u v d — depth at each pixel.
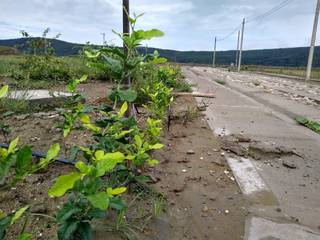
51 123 3.42
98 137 1.81
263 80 16.11
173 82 7.02
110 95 1.76
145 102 4.91
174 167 2.67
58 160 2.32
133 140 2.12
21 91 4.97
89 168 1.05
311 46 18.31
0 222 1.00
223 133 3.91
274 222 1.89
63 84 6.81
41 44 8.39
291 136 3.95
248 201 2.15
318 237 1.75
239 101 6.89
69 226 1.12
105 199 0.98
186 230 1.76
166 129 3.79
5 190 1.96
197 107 5.32
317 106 6.90
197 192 2.24
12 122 3.45
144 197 2.04
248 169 2.74
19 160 0.98
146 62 1.90
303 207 2.10
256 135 3.90
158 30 1.67
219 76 18.98
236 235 1.74
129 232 1.64
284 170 2.77
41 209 1.75
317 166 2.90
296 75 24.05
